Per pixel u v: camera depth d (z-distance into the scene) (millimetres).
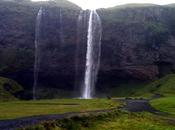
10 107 120812
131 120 81000
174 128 74000
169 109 118688
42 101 168250
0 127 59031
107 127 68938
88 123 69500
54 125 60125
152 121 85062
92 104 135625
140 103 146750
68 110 102375
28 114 87062
